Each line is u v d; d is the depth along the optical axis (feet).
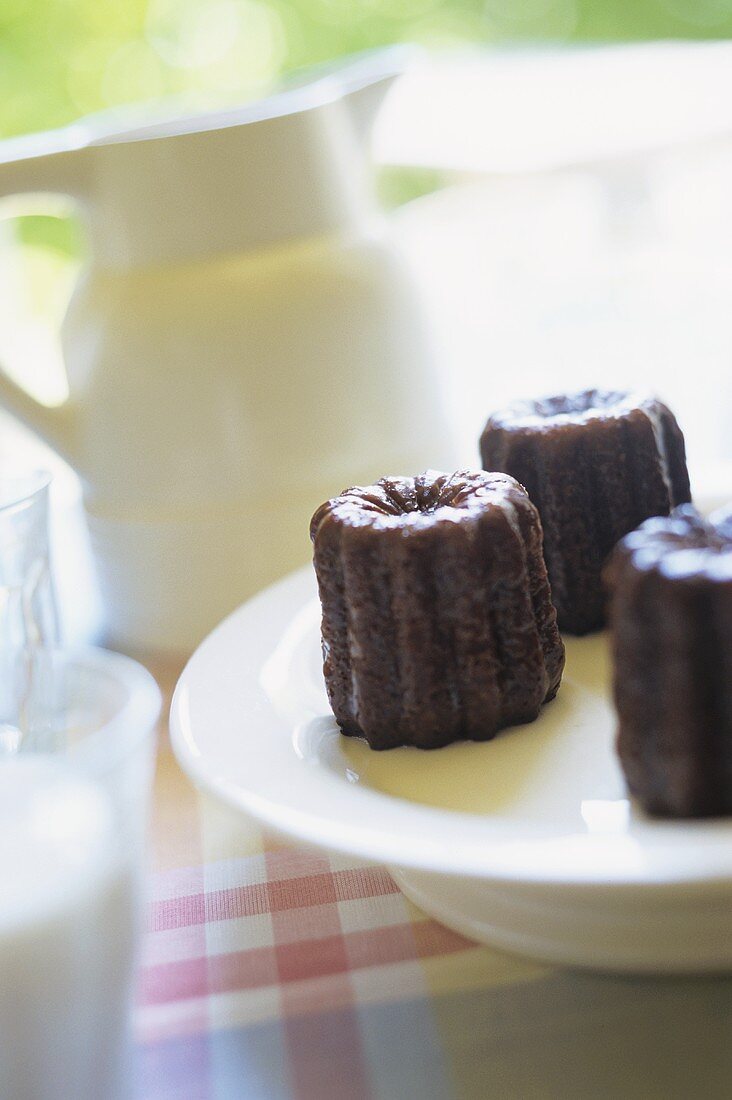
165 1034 1.10
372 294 1.54
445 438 1.63
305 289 1.51
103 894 0.97
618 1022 1.06
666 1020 1.06
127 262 1.55
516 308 2.64
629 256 2.55
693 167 2.50
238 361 1.50
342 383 1.53
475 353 2.57
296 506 1.55
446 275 2.81
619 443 1.42
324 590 1.27
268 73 4.24
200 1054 1.08
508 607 1.27
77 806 0.99
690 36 4.11
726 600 1.07
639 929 1.06
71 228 3.96
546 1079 1.03
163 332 1.50
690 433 2.19
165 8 4.18
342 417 1.53
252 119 1.52
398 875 1.18
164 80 4.22
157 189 1.51
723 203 2.57
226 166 1.51
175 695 1.29
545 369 2.52
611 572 1.12
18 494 1.35
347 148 1.58
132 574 1.60
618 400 1.47
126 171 1.51
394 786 1.24
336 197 1.56
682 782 1.10
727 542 1.12
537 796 1.19
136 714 1.01
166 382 1.51
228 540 1.55
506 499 1.28
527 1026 1.07
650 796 1.12
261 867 1.25
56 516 1.99
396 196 4.00
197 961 1.16
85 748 1.00
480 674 1.26
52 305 3.61
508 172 2.39
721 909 1.04
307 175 1.54
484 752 1.26
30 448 2.39
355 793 1.13
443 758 1.26
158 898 1.23
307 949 1.16
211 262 1.53
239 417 1.52
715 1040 1.04
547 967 1.11
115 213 1.54
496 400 2.36
